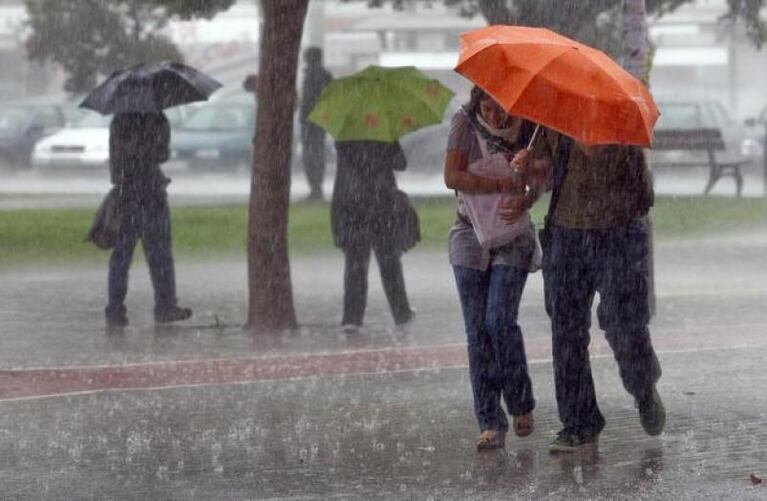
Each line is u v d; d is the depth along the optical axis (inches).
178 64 1252.5
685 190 2795.3
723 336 1127.6
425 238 1884.8
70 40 3110.2
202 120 3110.2
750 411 842.8
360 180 1202.6
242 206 2289.6
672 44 3774.6
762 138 3083.2
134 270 1636.3
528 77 685.9
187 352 1096.2
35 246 1781.5
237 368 1016.2
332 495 665.0
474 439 778.8
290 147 1213.1
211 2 2185.0
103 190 2950.3
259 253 1211.9
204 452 753.6
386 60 3540.8
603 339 1125.7
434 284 1504.7
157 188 1230.3
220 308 1347.2
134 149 1215.6
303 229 1956.2
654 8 2386.8
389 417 838.5
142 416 847.1
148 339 1165.1
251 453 750.5
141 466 724.7
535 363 1019.9
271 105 1202.0
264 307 1213.7
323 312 1326.3
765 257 1697.8
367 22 3715.6
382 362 1037.2
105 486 685.3
